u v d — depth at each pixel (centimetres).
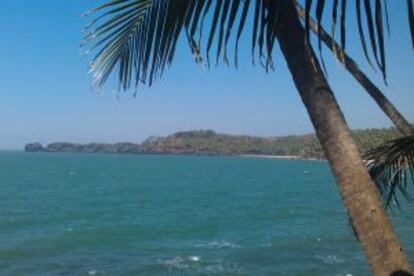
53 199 7031
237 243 3550
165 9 335
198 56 312
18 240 3719
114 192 8238
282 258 2969
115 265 2873
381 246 310
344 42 272
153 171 15050
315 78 318
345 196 317
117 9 367
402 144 476
